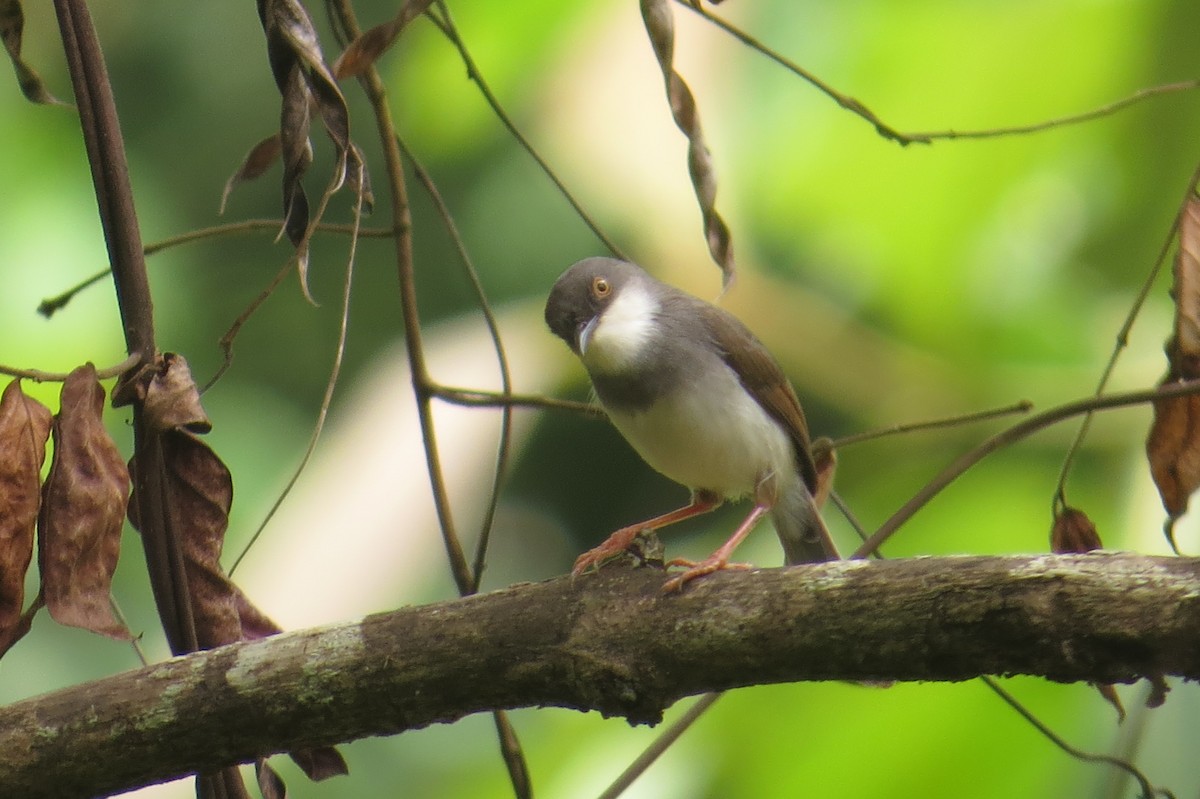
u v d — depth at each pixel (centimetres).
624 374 920
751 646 586
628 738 925
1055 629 534
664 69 677
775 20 1088
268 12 654
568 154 1069
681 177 1064
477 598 628
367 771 1401
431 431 779
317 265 1667
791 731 883
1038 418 748
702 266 1070
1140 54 1042
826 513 1110
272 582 1055
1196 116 1047
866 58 1079
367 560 1044
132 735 612
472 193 1593
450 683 617
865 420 1143
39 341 1323
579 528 1731
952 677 565
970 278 1093
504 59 1130
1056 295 1102
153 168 1669
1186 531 909
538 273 1562
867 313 1221
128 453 1355
